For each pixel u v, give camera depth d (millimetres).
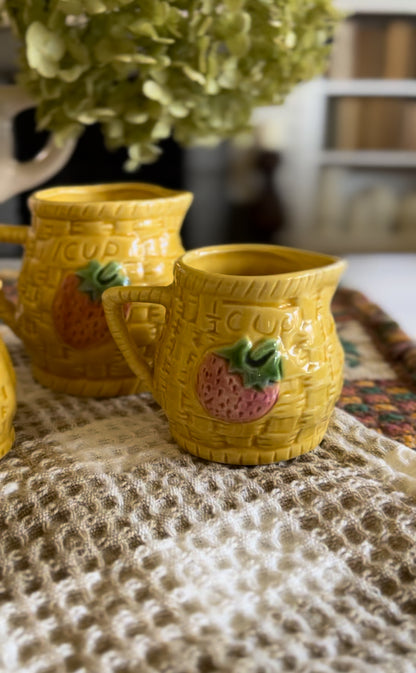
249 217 1247
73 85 341
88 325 318
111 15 320
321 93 1179
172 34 330
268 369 269
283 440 282
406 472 281
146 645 211
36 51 318
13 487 272
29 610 223
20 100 361
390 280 1198
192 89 345
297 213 1261
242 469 284
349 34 1152
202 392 274
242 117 375
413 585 232
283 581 233
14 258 660
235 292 266
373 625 218
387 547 246
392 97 1203
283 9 340
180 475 279
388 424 315
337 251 1296
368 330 415
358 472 281
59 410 326
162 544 248
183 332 280
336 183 1256
